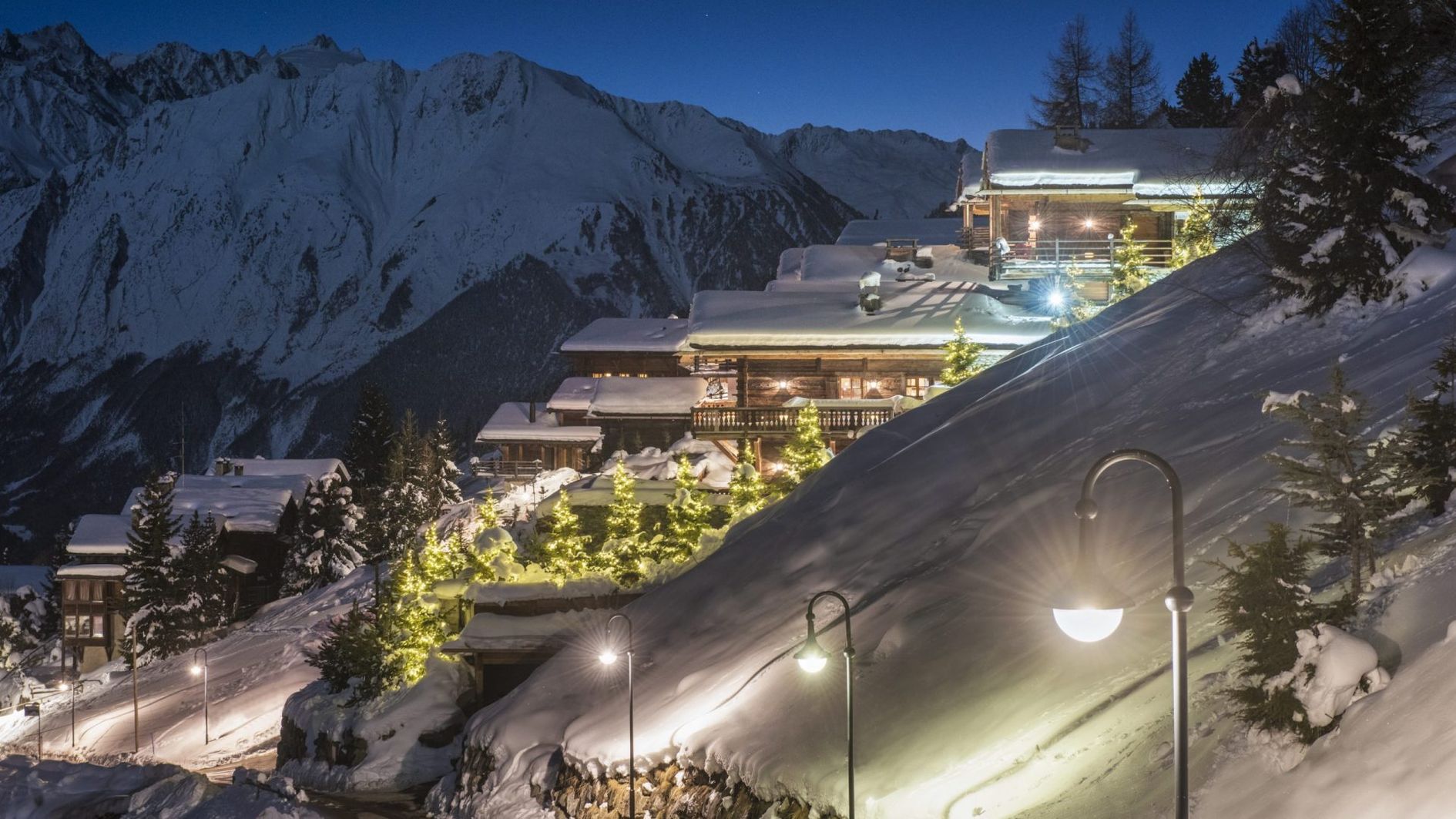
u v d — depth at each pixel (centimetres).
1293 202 2984
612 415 9350
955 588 2438
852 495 3447
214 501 10206
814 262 7812
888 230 9050
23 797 3484
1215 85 8919
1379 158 2883
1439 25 3509
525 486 9556
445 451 11444
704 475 6412
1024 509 2602
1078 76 9494
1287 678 1320
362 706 4525
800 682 2391
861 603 2683
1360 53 2909
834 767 1958
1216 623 1672
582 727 2941
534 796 2981
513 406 11662
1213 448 2389
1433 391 1933
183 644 8825
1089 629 866
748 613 3084
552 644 4128
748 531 3878
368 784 4112
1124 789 1431
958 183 7675
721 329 6125
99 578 9775
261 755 5722
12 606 11781
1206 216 5356
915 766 1825
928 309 6184
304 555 10350
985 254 7281
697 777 2372
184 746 6312
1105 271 6306
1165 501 2233
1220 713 1447
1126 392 3161
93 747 6738
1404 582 1406
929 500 3141
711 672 2789
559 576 4519
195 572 8956
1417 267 2720
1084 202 6544
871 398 6134
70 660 10381
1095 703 1689
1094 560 888
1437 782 1088
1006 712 1831
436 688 4362
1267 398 1555
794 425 5897
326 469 11800
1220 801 1297
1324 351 2666
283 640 7819
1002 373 4091
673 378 9788
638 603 3809
